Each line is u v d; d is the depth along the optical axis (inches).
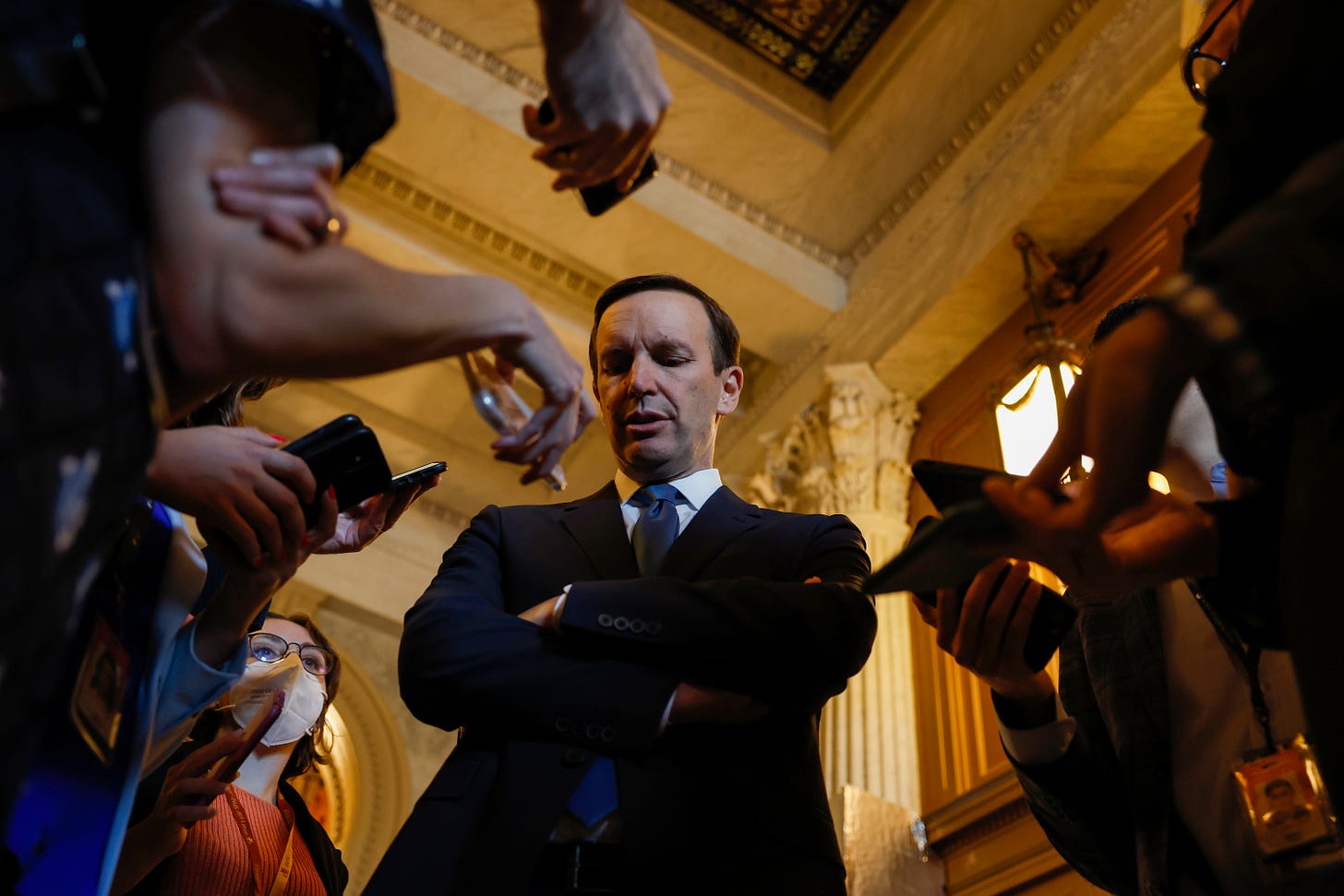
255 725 76.6
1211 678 60.4
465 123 280.7
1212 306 31.3
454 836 54.9
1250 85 37.4
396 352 36.6
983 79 278.1
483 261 319.9
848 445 289.6
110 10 32.9
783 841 55.0
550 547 69.4
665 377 76.1
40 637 27.9
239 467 54.1
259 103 34.9
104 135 32.4
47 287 29.4
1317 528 33.0
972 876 208.2
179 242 33.2
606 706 56.1
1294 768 53.4
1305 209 30.8
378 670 350.3
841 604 61.0
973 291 271.6
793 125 295.6
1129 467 37.4
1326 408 33.0
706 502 72.4
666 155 302.2
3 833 26.9
